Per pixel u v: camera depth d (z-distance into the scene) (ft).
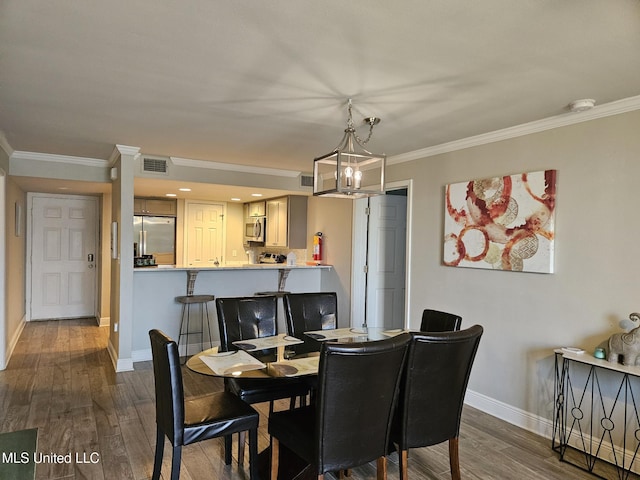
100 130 11.80
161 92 8.65
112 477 8.09
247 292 17.89
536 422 10.32
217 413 7.46
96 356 16.05
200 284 16.92
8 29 6.13
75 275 23.07
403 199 17.99
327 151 14.40
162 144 13.61
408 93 8.50
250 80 7.97
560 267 9.87
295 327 11.44
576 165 9.58
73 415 10.80
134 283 15.72
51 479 7.97
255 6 5.44
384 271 17.65
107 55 6.97
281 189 19.11
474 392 11.93
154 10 5.58
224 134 12.14
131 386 12.90
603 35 6.03
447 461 9.09
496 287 11.31
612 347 8.48
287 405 11.82
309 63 7.18
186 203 25.16
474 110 9.53
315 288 19.51
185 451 9.23
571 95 8.48
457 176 12.51
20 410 11.06
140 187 18.81
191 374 14.38
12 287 16.58
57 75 7.81
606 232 9.05
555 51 6.57
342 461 6.52
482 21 5.71
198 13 5.64
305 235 21.38
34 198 21.97
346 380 6.22
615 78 7.60
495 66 7.16
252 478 7.57
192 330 16.78
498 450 9.50
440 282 12.98
